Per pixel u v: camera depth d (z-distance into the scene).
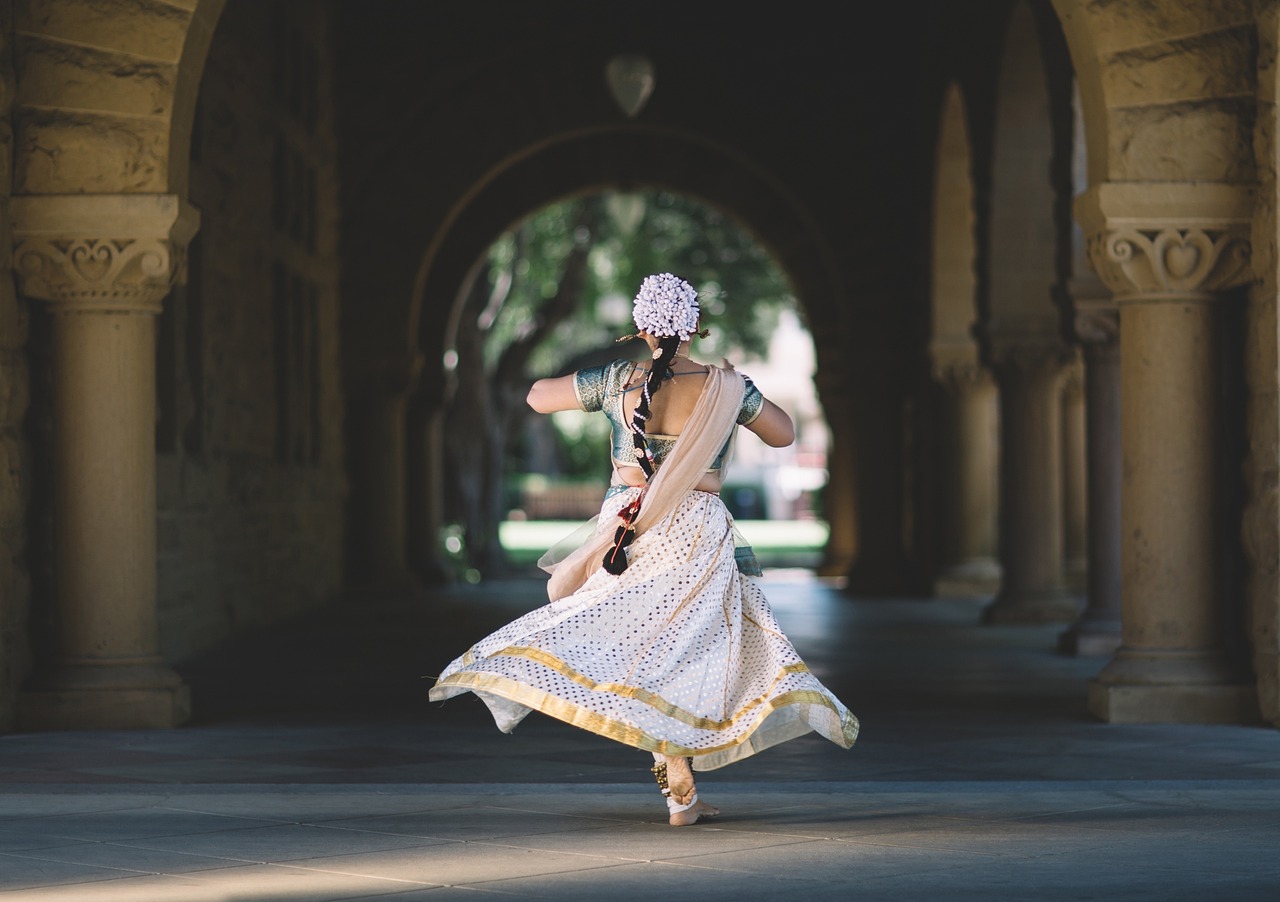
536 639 5.05
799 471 58.16
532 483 52.12
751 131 20.58
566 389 5.36
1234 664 8.13
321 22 18.42
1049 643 12.96
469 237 22.14
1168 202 8.05
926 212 18.73
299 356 16.84
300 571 16.70
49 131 8.11
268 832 5.18
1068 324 12.17
